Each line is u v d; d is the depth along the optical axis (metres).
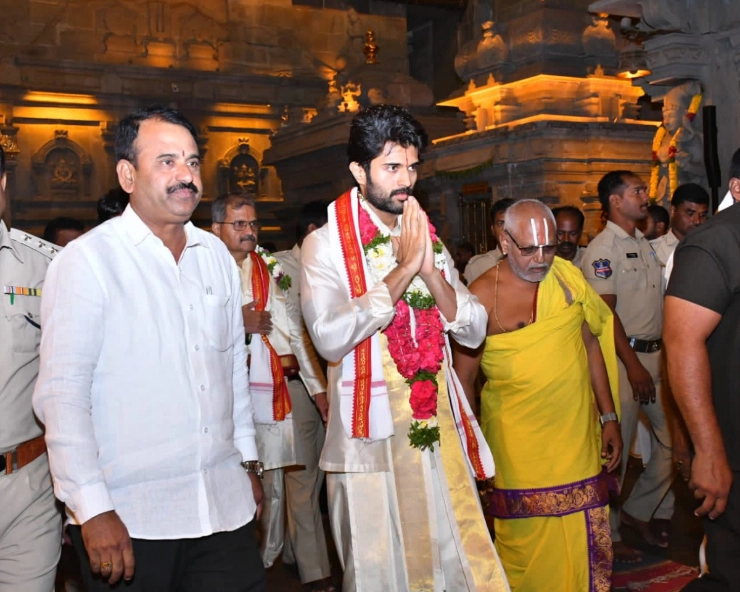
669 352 2.68
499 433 3.57
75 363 2.28
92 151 17.73
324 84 19.80
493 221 5.65
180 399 2.41
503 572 2.92
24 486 2.69
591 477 3.54
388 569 2.88
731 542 2.65
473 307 2.99
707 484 2.61
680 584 4.34
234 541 2.52
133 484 2.36
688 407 2.63
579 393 3.53
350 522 2.90
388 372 2.92
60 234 5.29
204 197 18.56
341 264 2.91
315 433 4.66
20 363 2.68
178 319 2.44
